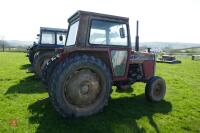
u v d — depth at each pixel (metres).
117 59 5.31
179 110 5.41
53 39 10.50
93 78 4.71
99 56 5.05
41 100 5.84
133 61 5.80
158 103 5.93
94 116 4.75
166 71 13.23
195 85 8.77
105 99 4.86
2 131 4.05
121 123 4.45
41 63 9.23
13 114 4.91
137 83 8.57
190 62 20.73
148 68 6.18
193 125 4.47
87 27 4.82
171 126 4.42
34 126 4.26
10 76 10.00
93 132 4.05
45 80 5.42
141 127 4.30
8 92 6.88
